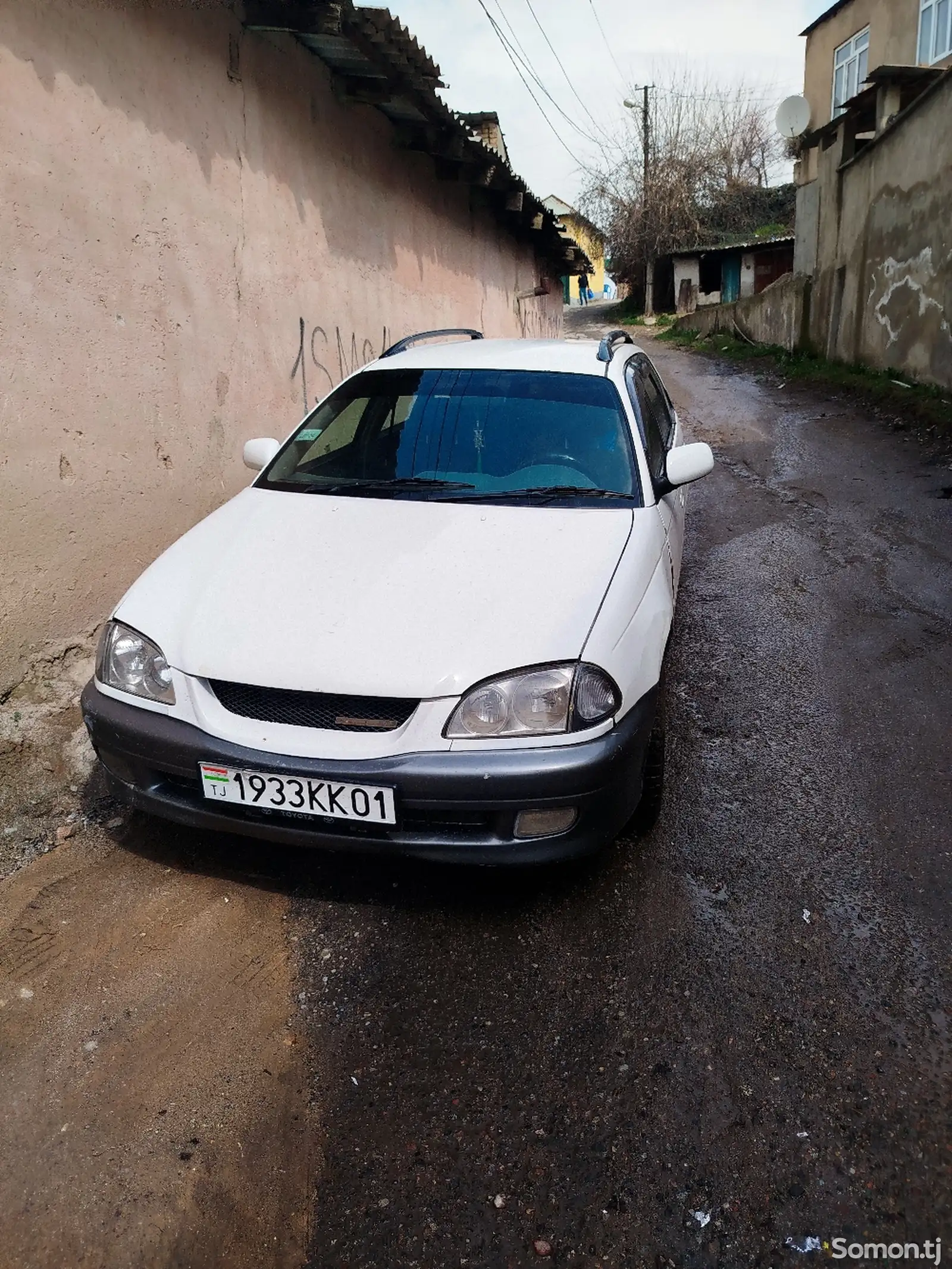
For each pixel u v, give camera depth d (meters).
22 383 3.35
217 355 4.66
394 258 7.45
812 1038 2.24
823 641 4.62
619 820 2.51
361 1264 1.74
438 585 2.60
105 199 3.73
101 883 2.79
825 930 2.60
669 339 26.19
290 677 2.36
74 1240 1.77
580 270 16.67
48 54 3.39
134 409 4.00
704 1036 2.25
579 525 2.95
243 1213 1.83
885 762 3.47
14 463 3.34
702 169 32.53
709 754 3.55
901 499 7.21
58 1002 2.34
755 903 2.71
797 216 17.44
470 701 2.32
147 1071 2.15
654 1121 2.03
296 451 3.58
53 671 3.57
